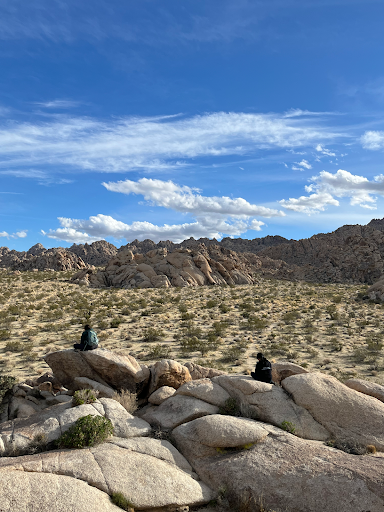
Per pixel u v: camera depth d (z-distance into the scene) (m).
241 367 18.58
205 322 32.09
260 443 8.66
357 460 7.84
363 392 10.55
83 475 7.38
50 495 6.61
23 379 16.44
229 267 82.88
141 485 7.43
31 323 30.97
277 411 9.73
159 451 8.76
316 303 46.09
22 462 7.69
